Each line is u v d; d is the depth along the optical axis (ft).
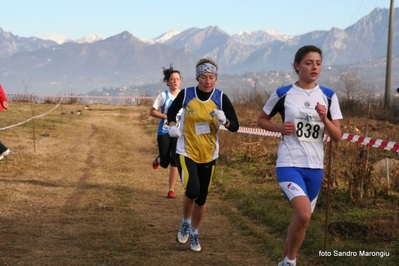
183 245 19.22
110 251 18.15
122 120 78.54
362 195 25.82
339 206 24.39
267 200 26.30
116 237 19.92
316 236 19.69
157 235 20.47
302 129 15.28
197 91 18.42
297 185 14.82
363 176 26.27
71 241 19.22
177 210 25.39
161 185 31.78
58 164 37.73
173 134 18.15
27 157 39.24
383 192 26.89
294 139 15.33
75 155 42.70
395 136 49.08
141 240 19.67
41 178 31.89
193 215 18.52
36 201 25.73
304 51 15.42
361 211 23.72
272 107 15.79
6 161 36.58
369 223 20.58
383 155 38.50
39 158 39.52
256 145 41.55
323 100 15.49
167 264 16.97
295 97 15.49
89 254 17.74
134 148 48.96
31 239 19.27
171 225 22.18
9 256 17.16
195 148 18.28
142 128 68.13
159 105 27.86
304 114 15.26
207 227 21.93
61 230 20.70
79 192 28.50
